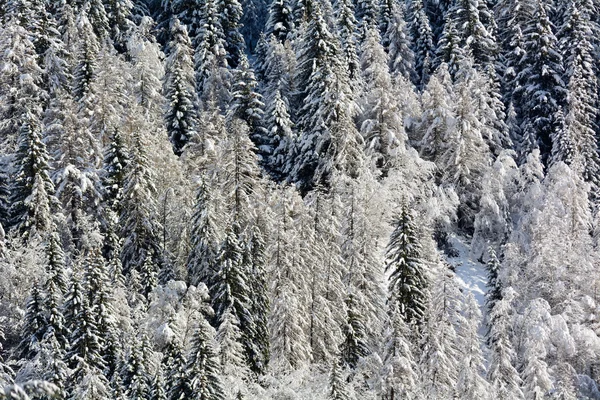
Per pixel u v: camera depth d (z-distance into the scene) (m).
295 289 31.77
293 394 27.17
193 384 20.56
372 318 34.72
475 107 54.50
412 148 49.03
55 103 44.16
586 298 39.25
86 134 40.91
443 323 32.22
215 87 59.84
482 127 53.31
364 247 35.69
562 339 36.31
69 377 23.36
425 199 46.28
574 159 50.78
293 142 50.75
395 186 45.06
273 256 32.78
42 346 23.88
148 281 32.41
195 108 56.56
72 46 56.19
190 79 59.00
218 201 34.84
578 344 37.25
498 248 46.56
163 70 58.91
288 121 52.06
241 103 52.97
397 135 49.84
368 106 51.69
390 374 29.06
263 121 53.56
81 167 39.50
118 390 21.94
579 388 34.94
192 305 28.72
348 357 33.12
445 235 46.84
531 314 36.88
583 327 37.69
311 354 31.70
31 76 47.50
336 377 25.88
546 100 59.56
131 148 39.53
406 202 36.19
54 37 54.31
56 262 28.48
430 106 53.03
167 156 41.28
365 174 43.66
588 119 57.09
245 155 38.69
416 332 32.91
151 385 22.67
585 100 58.25
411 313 34.09
